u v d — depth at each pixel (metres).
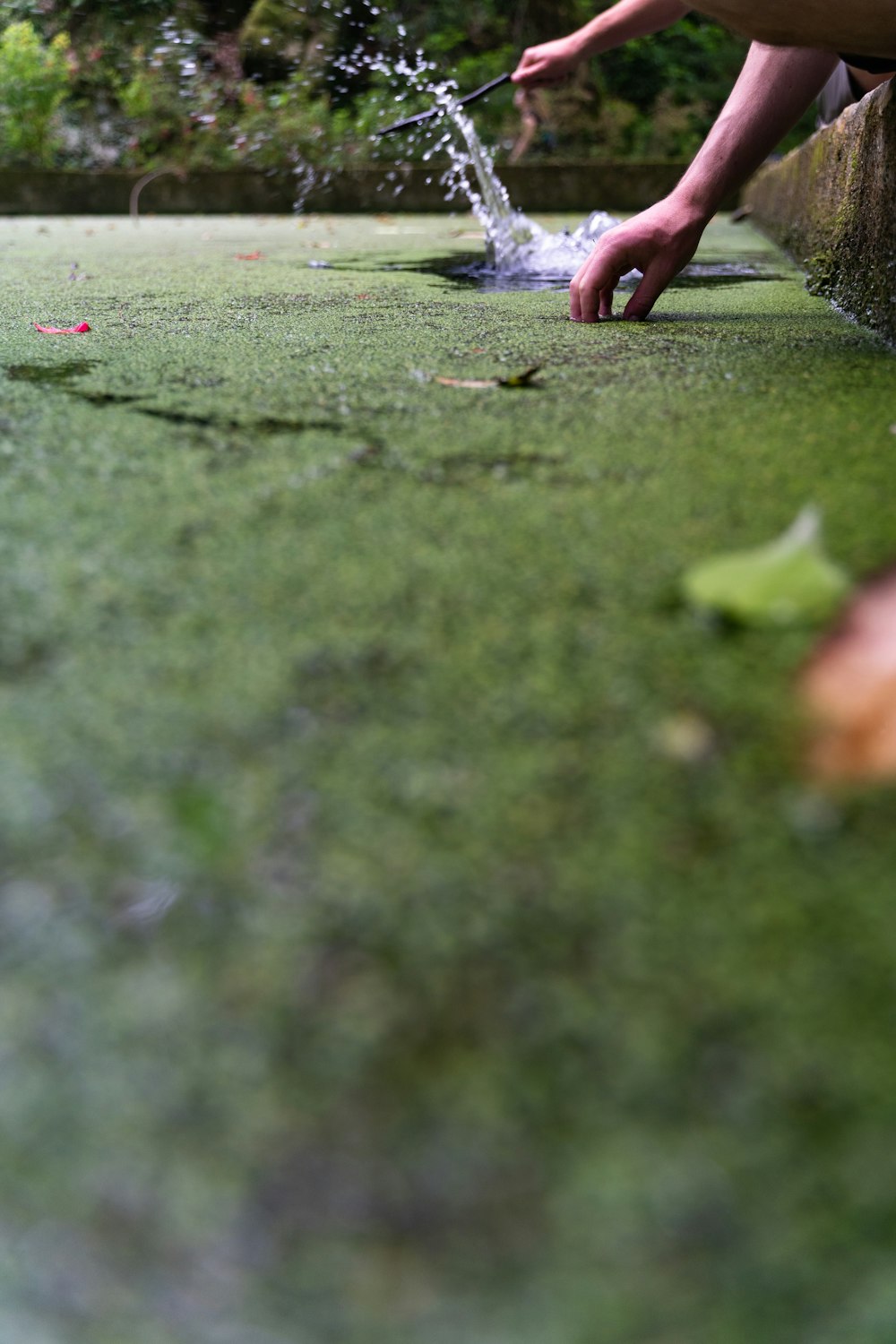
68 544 0.56
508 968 0.31
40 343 1.11
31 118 4.55
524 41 5.74
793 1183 0.26
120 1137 0.27
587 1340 0.23
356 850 0.35
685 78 5.73
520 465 0.69
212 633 0.47
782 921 0.33
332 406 0.84
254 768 0.39
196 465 0.68
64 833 0.36
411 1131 0.27
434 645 0.47
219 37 5.21
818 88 1.30
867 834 0.36
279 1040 0.29
